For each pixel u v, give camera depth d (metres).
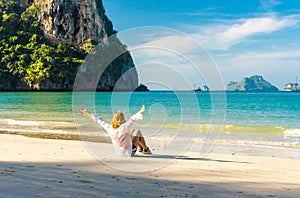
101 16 109.62
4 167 5.90
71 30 110.75
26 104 37.06
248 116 24.83
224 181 5.44
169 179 5.41
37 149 8.83
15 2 126.38
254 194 4.64
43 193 4.15
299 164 7.96
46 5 116.50
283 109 31.89
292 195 4.67
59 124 16.64
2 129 14.85
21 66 97.75
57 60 97.62
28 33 110.56
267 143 11.98
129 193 4.35
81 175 5.40
